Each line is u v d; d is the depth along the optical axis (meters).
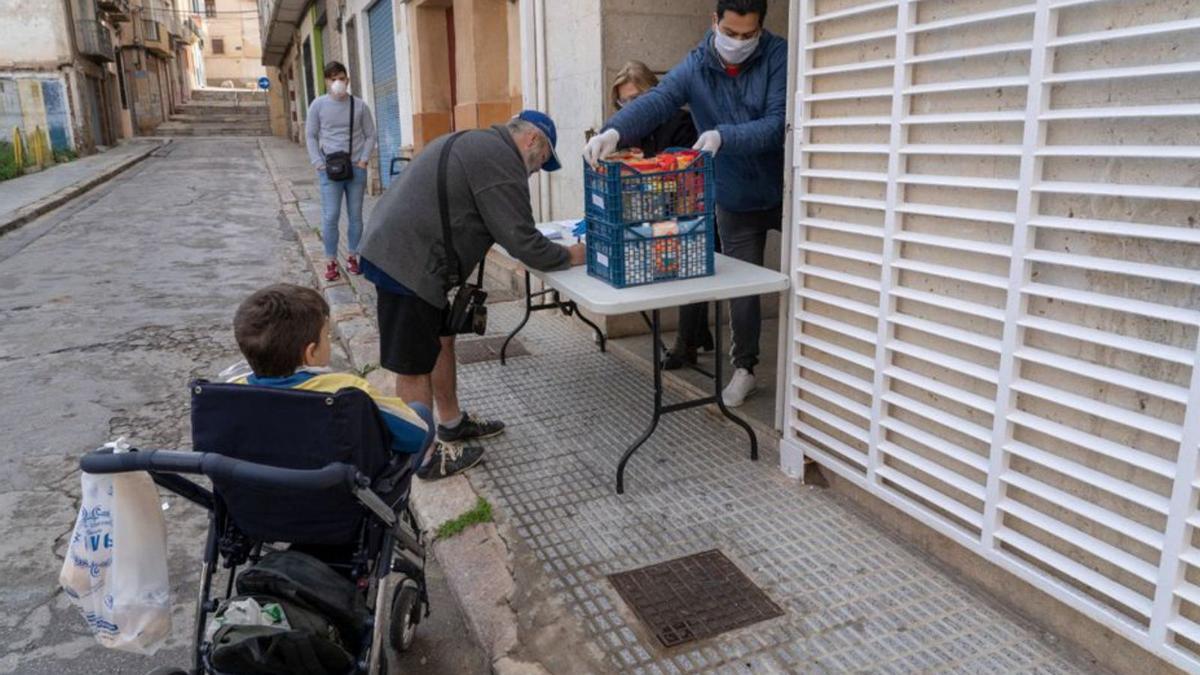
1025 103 2.31
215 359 5.77
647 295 3.10
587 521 3.27
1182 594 2.03
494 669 2.47
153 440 4.41
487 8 7.75
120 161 22.61
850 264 3.09
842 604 2.70
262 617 1.96
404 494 2.29
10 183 16.94
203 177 19.67
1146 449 2.12
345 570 2.28
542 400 4.52
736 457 3.77
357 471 1.98
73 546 1.99
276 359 2.08
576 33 5.43
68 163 22.11
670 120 4.31
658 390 3.47
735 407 4.26
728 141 3.44
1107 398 2.20
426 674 2.61
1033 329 2.38
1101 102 2.12
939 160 2.63
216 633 1.94
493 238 3.46
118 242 10.59
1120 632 2.21
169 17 48.59
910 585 2.79
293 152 27.77
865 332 3.02
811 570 2.89
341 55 18.41
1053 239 2.30
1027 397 2.44
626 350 5.26
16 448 4.29
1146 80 2.01
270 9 27.91
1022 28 2.30
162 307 7.19
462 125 8.41
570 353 5.31
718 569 2.92
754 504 3.36
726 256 4.03
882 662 2.43
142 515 2.02
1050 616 2.53
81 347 6.01
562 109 5.82
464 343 5.55
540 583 2.87
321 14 21.42
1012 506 2.50
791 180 3.38
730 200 4.06
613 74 5.17
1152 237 2.01
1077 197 2.21
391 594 2.88
